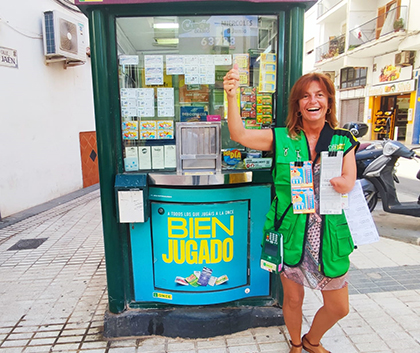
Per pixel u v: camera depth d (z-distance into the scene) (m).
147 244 2.10
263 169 2.07
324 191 1.61
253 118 2.11
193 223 2.03
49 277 3.04
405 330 2.21
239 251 2.12
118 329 2.14
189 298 2.12
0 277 3.05
